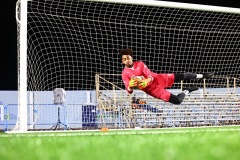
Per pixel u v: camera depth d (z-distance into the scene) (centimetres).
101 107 4866
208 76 2534
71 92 5159
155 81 2500
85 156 752
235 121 5444
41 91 4988
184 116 5097
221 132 2200
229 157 673
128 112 4847
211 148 884
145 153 786
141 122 4834
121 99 4962
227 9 4050
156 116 4944
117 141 1320
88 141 1346
